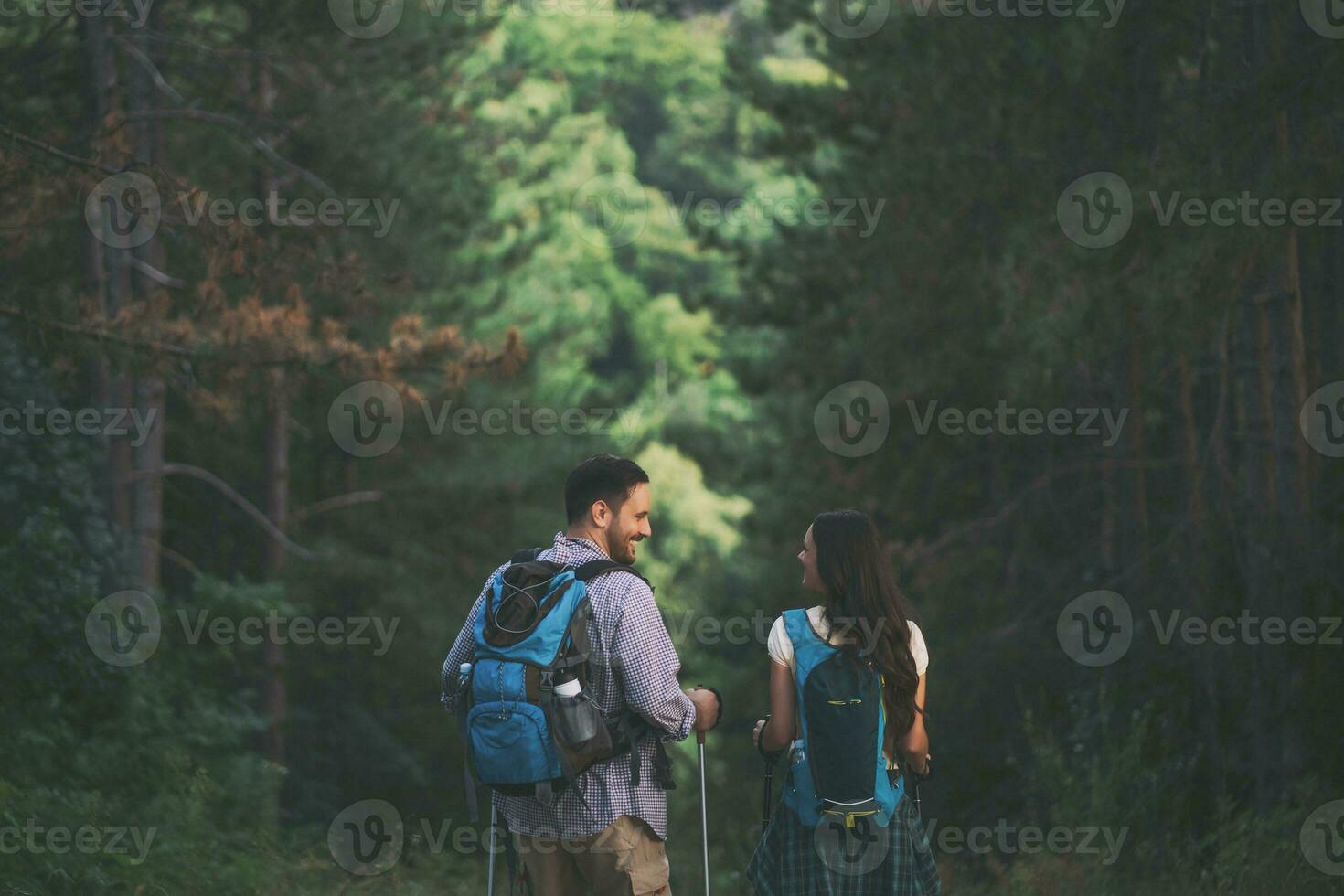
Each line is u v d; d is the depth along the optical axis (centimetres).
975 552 1981
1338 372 1352
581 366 3784
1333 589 1293
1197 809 1391
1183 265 1244
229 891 1147
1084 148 1600
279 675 2577
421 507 2908
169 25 2053
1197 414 1741
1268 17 1305
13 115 1331
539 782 655
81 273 1697
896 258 1944
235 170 2200
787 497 2362
